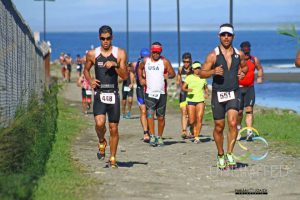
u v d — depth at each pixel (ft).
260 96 194.29
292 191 48.52
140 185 50.29
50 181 49.06
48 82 171.94
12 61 66.44
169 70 76.18
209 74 56.75
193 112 79.36
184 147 74.74
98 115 58.49
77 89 209.15
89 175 53.93
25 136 52.70
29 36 91.61
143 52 81.25
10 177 43.68
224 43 56.95
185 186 50.21
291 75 305.53
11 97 64.85
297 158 64.44
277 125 93.04
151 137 76.07
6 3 61.62
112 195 46.32
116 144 58.34
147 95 75.66
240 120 78.89
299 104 163.63
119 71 56.90
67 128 89.81
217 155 63.62
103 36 56.49
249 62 78.74
